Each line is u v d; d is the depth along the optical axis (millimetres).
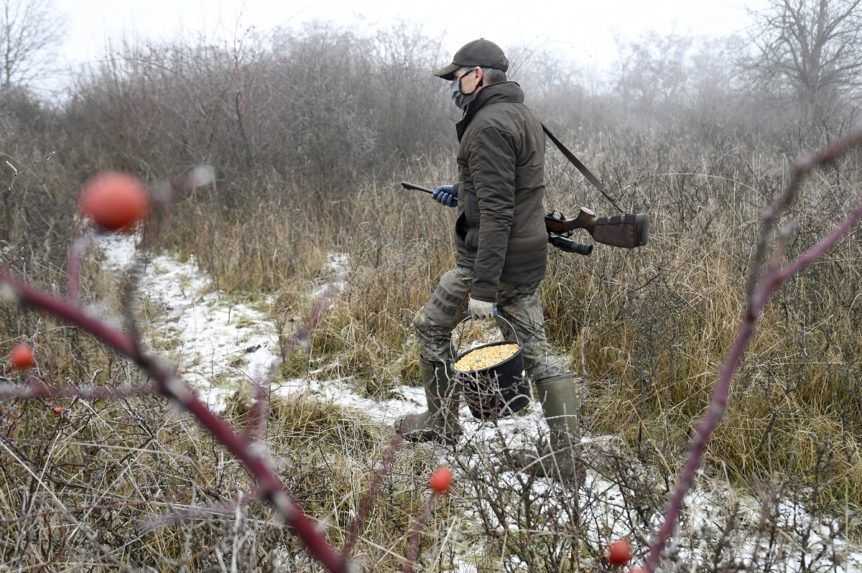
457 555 2396
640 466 2646
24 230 4816
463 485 2543
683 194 5219
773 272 749
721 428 2943
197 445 2469
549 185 5551
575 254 4605
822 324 3512
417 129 9562
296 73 9031
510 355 2867
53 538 2049
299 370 4090
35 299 426
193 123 8492
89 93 11656
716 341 3627
